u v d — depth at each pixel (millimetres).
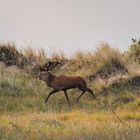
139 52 87312
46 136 36625
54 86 72250
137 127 41250
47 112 66188
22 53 91812
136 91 75125
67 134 39719
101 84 77375
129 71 79938
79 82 72188
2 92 76312
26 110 69062
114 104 71000
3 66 86562
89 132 38406
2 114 65250
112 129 41344
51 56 90938
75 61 88125
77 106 71438
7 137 36906
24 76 83625
